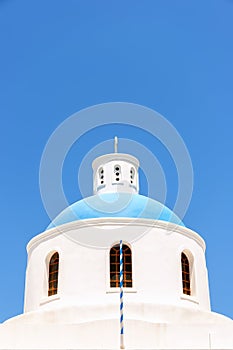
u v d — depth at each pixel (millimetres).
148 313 22406
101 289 23422
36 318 22734
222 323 21906
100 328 20781
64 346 20594
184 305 23781
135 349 20156
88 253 24250
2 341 20938
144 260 24188
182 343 20594
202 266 26141
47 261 25328
